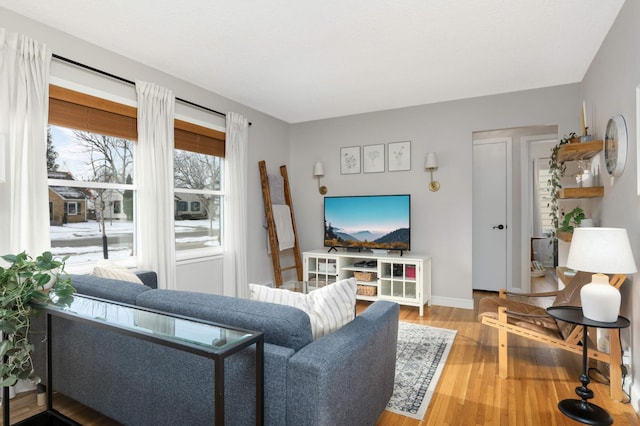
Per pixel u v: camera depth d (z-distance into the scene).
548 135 5.07
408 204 4.47
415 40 2.85
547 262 7.03
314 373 1.27
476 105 4.25
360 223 4.76
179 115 3.62
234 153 4.21
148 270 3.12
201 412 1.51
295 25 2.62
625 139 2.29
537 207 6.84
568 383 2.45
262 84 3.81
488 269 5.43
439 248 4.48
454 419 2.04
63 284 1.90
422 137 4.55
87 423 2.00
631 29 2.20
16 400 2.25
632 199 2.21
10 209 2.31
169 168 3.41
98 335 1.82
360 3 2.34
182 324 1.39
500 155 5.34
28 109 2.41
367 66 3.35
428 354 2.95
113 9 2.41
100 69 2.92
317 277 4.62
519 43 2.90
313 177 5.28
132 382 1.72
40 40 2.55
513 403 2.20
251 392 1.38
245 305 1.54
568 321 2.12
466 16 2.49
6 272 1.73
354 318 1.84
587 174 3.12
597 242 2.04
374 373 1.75
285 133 5.32
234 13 2.46
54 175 2.71
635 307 2.21
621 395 2.21
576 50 3.02
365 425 1.65
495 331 3.50
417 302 4.08
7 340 1.75
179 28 2.66
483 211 5.45
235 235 4.18
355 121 4.96
